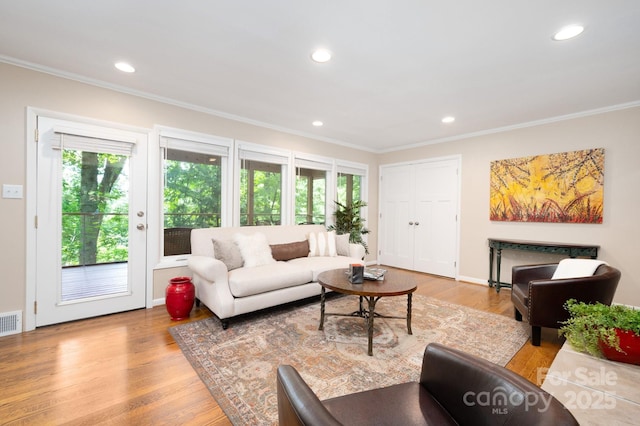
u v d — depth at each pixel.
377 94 2.82
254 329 2.43
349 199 5.13
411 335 2.35
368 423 0.88
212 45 2.02
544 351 2.11
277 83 2.61
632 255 2.95
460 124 3.75
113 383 1.67
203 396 1.58
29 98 2.33
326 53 2.10
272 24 1.78
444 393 0.99
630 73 2.32
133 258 2.86
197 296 2.90
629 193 2.97
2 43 2.03
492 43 1.94
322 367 1.87
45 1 1.58
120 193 2.80
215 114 3.38
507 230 3.81
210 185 3.45
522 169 3.65
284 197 4.15
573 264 2.38
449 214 4.41
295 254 3.40
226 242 2.88
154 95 2.92
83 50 2.11
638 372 1.20
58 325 2.47
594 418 0.95
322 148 4.55
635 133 2.93
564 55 2.07
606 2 1.53
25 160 2.33
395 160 5.17
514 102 2.98
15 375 1.74
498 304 3.16
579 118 3.26
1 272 2.25
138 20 1.75
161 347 2.10
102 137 2.65
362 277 2.35
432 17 1.68
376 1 1.56
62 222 2.53
